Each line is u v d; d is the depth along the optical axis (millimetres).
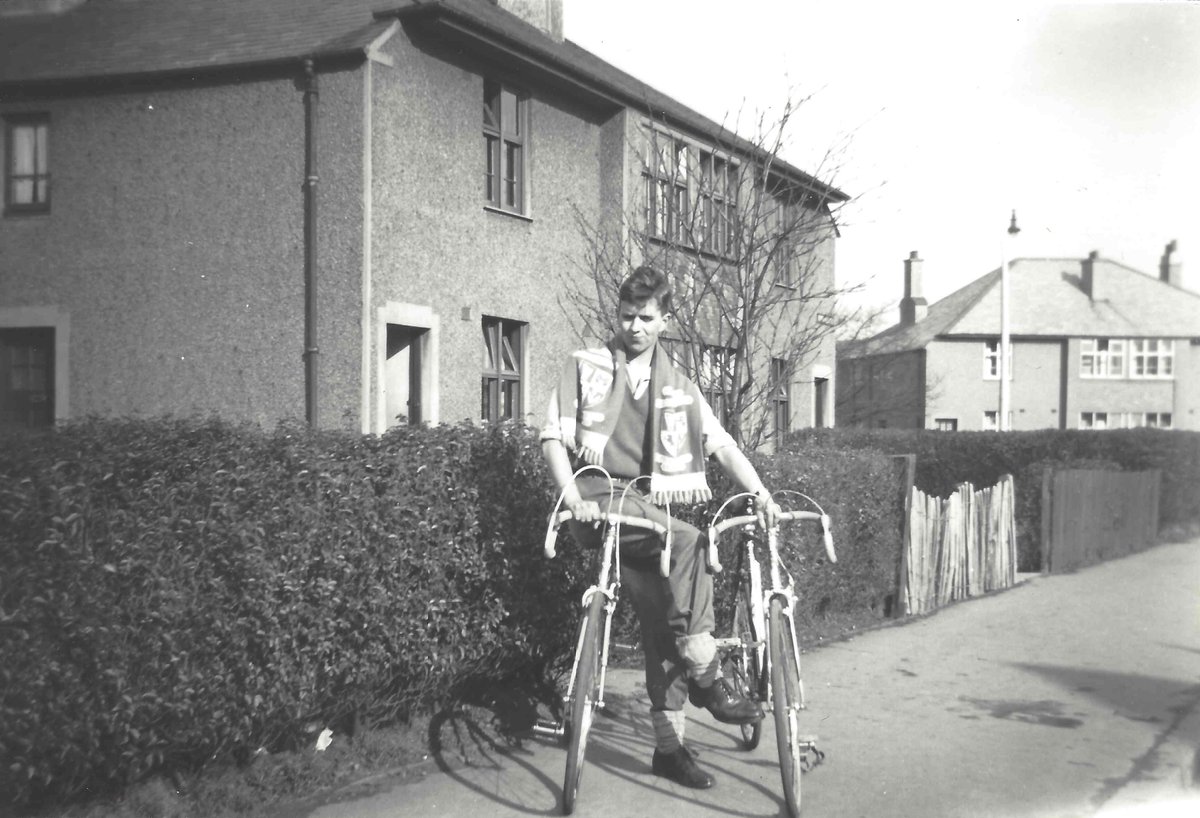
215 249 12758
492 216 14055
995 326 44188
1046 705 6137
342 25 12805
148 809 3881
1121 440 18453
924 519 10070
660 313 4523
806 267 12016
